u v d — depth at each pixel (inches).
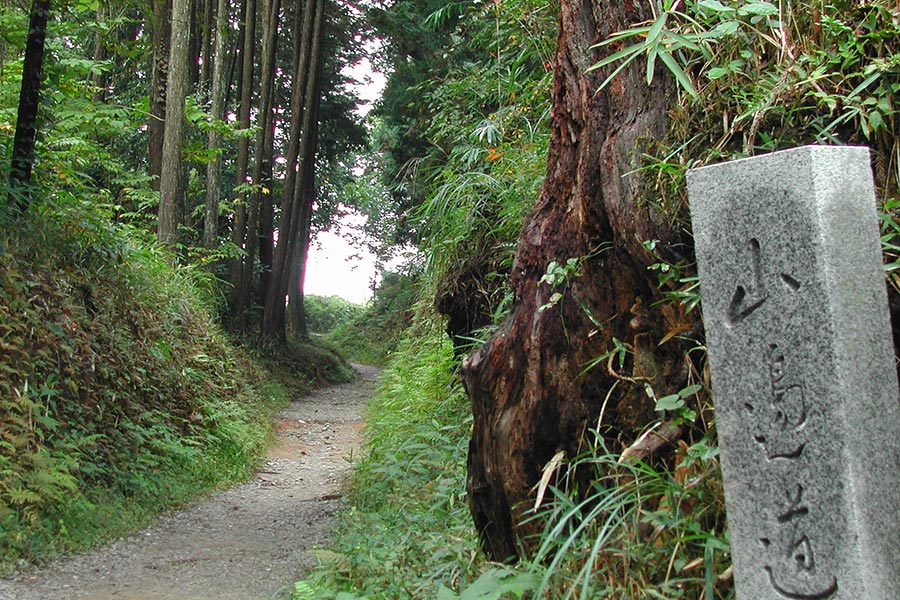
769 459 90.5
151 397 383.2
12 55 479.2
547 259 163.5
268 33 788.0
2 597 194.7
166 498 319.0
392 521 232.4
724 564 113.5
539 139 257.0
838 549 83.9
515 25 271.7
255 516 315.3
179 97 537.3
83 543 247.9
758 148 131.7
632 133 147.5
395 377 516.4
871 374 86.4
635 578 119.6
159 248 499.2
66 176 413.1
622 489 123.6
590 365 145.3
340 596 148.2
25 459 255.1
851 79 129.9
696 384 133.3
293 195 831.7
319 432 571.5
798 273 87.8
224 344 567.5
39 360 299.6
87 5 438.0
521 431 160.7
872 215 89.6
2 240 310.7
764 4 128.7
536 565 118.2
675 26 150.9
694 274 135.1
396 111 836.0
